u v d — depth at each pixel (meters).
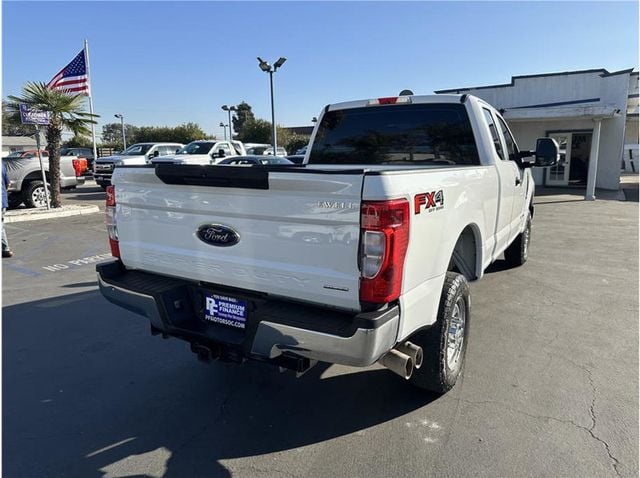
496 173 4.41
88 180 28.27
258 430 3.11
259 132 48.69
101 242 9.25
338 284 2.55
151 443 2.99
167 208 3.14
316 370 3.91
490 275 6.57
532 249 8.30
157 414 3.31
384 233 2.39
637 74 20.73
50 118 13.22
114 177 3.43
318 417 3.24
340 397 3.49
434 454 2.81
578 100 19.83
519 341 4.36
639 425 3.06
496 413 3.22
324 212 2.52
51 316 5.18
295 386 3.66
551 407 3.28
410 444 2.92
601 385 3.57
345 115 5.07
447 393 3.48
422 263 2.77
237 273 2.91
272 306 2.76
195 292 3.22
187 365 4.04
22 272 7.04
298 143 43.75
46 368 3.99
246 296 2.95
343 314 2.63
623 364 3.90
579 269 6.89
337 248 2.51
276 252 2.72
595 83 19.44
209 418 3.26
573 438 2.94
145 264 3.38
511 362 3.95
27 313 5.28
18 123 13.97
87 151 30.14
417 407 3.32
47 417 3.28
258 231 2.77
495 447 2.87
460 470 2.68
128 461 2.82
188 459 2.83
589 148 20.16
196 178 2.88
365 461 2.77
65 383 3.74
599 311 5.14
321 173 2.49
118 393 3.59
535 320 4.88
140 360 4.14
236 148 20.08
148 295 3.14
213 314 3.13
